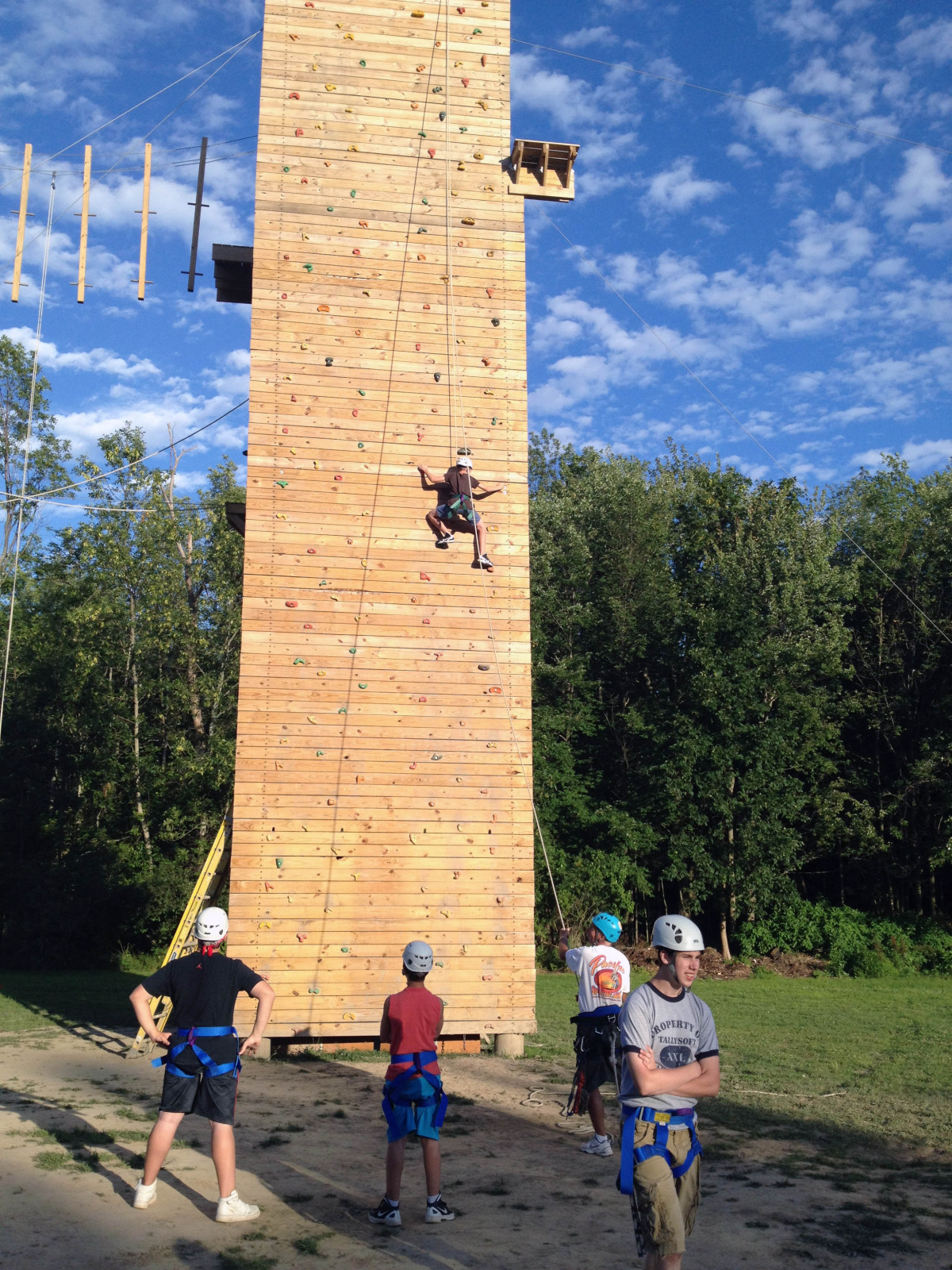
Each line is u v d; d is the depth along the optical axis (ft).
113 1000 51.80
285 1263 15.84
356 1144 23.61
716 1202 19.74
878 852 86.79
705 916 87.76
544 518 104.99
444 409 40.81
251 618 38.09
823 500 95.76
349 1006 36.19
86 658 90.53
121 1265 15.48
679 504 97.30
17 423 110.73
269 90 41.50
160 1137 18.08
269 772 37.19
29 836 90.27
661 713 84.17
